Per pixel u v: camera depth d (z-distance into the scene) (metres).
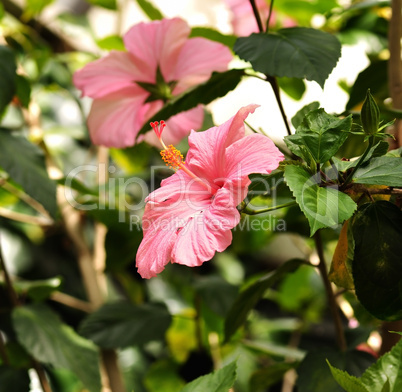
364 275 0.94
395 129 1.06
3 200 1.28
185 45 1.08
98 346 1.16
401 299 0.94
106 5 1.34
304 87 1.19
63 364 1.12
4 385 1.12
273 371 1.13
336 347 1.04
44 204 1.11
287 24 1.26
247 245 1.27
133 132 1.11
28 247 1.59
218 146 0.93
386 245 0.92
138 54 1.08
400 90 1.06
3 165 1.10
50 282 1.19
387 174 0.91
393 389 0.91
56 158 1.54
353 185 0.92
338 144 0.90
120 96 1.10
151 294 1.55
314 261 1.26
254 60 1.00
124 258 1.18
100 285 1.30
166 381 1.27
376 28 1.22
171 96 1.09
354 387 0.91
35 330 1.13
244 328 1.30
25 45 1.35
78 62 1.42
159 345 1.49
